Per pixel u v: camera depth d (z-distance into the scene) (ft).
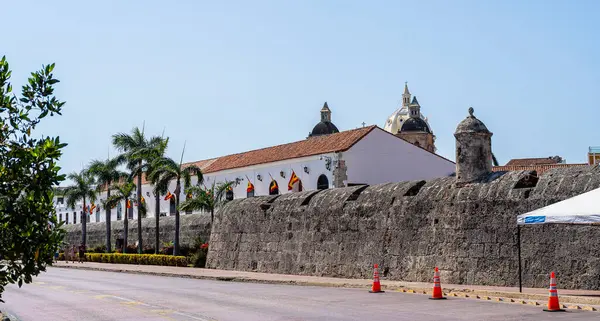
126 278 114.42
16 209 31.94
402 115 442.50
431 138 332.80
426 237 86.84
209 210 162.50
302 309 60.03
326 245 103.65
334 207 103.35
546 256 72.49
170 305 65.82
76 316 57.98
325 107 389.39
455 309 58.03
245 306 63.62
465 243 81.30
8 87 32.24
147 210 227.61
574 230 70.49
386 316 53.78
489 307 59.21
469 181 83.71
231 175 193.36
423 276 85.92
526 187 78.07
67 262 188.75
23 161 31.48
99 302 69.97
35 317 57.67
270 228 117.39
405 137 329.72
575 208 60.49
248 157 195.31
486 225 79.46
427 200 87.92
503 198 78.28
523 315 52.75
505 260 76.64
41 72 32.71
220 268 130.00
